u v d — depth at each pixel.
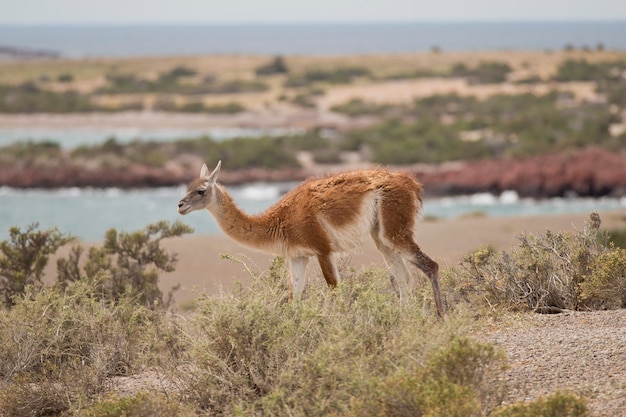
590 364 24.08
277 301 26.50
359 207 32.03
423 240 73.12
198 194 32.88
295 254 33.06
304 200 32.59
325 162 191.62
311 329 24.62
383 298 25.03
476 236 74.44
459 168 168.50
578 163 154.75
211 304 26.12
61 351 30.66
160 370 27.17
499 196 148.12
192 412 23.56
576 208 133.00
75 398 27.52
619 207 132.38
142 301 40.81
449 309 32.34
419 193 32.72
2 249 43.38
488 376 21.75
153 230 46.34
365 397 21.00
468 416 19.20
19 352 29.92
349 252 33.62
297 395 22.52
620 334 26.45
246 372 24.55
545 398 21.75
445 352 21.08
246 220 33.41
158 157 180.62
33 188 158.88
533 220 85.75
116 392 27.45
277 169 180.25
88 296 37.66
